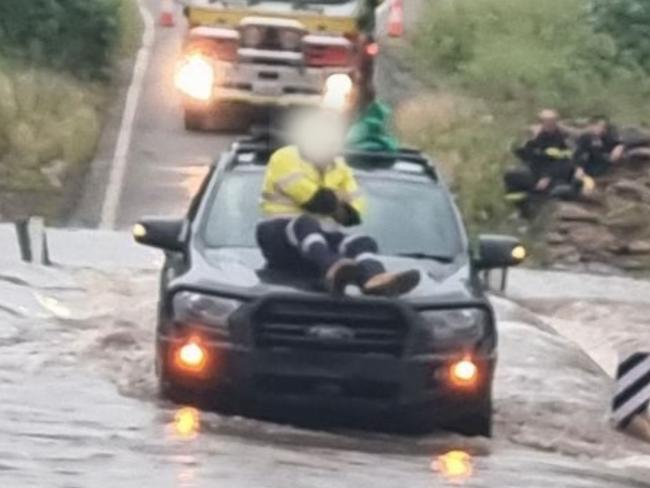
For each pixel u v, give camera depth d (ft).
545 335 58.13
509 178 90.84
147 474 36.40
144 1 141.79
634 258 87.35
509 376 51.47
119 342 51.29
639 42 116.57
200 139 102.32
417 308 41.65
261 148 47.62
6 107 96.94
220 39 98.12
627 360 47.52
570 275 80.18
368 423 42.96
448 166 94.63
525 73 111.24
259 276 42.52
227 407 43.01
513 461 41.45
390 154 47.88
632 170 89.97
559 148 90.22
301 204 42.96
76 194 91.45
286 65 97.19
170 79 116.98
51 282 63.00
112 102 110.63
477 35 119.65
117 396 44.65
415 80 115.55
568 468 41.34
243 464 38.09
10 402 43.19
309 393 41.70
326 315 41.55
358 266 41.60
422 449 41.83
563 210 87.86
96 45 116.16
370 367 41.52
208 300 42.06
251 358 41.55
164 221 45.01
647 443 46.75
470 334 41.98
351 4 97.45
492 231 89.92
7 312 56.24
